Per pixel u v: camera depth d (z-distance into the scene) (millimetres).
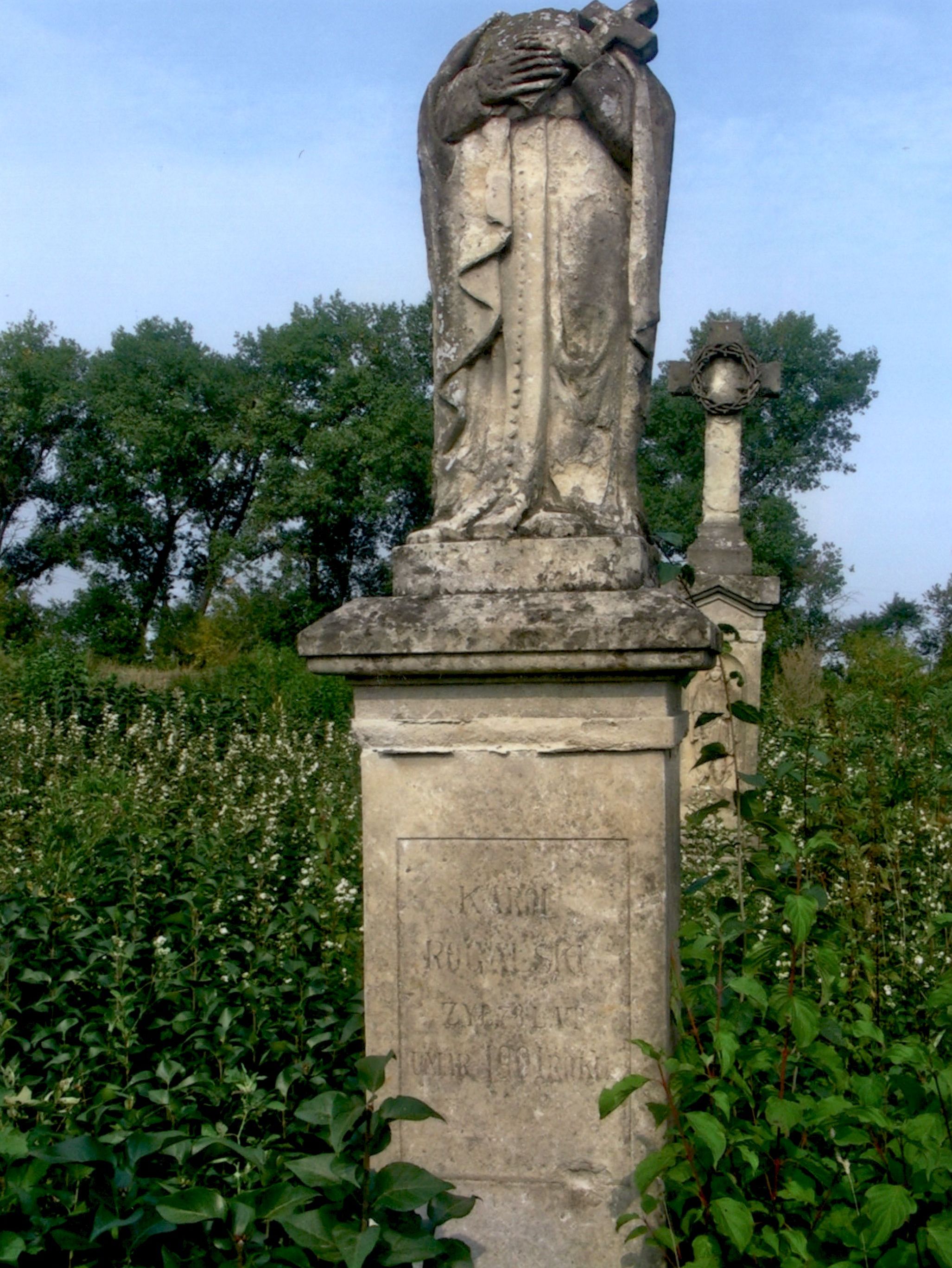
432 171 4055
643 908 3619
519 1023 3672
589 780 3639
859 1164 3320
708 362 12172
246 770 11352
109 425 43062
